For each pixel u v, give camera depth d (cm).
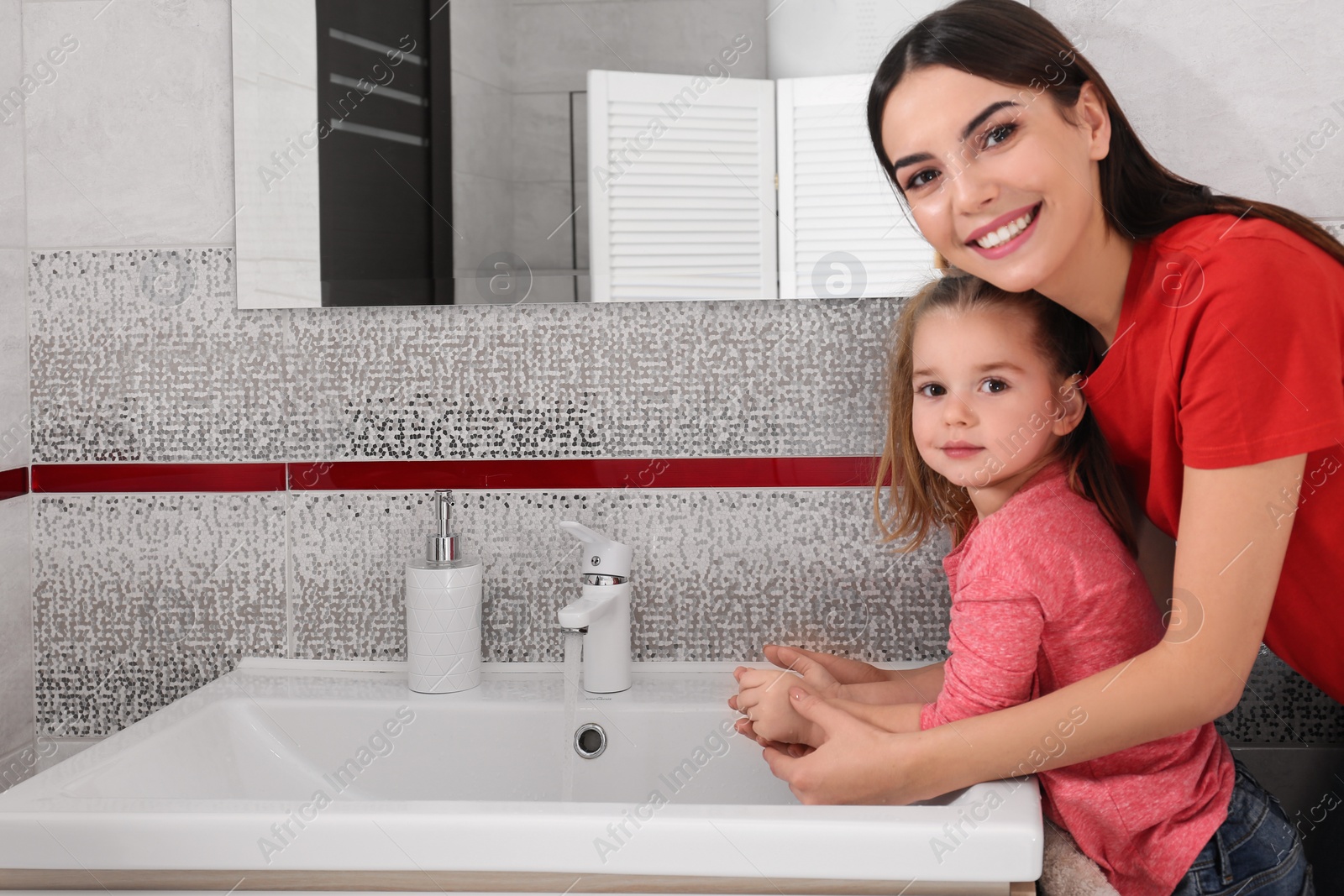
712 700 101
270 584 114
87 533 115
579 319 110
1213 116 103
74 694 115
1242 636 73
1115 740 74
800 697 88
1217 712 74
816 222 107
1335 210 103
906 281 106
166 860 72
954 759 77
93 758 87
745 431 109
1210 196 89
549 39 109
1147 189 91
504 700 102
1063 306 93
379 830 71
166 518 115
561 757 101
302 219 112
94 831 73
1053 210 91
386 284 112
